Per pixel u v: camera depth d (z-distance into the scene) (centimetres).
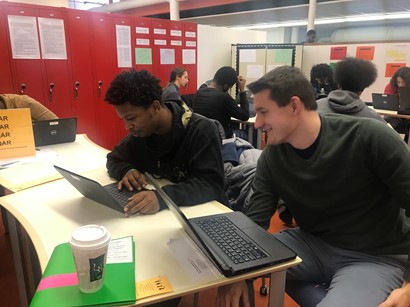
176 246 105
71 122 234
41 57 357
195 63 512
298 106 114
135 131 145
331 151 120
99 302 78
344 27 940
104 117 419
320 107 203
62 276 86
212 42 532
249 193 167
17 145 200
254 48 546
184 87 503
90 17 385
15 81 345
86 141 242
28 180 163
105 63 407
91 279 79
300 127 118
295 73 115
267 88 112
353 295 108
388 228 124
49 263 92
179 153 155
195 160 150
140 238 110
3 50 333
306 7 675
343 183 121
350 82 216
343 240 128
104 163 192
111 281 85
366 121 119
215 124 159
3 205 136
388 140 113
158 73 463
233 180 178
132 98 133
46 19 353
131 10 866
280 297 104
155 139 156
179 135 152
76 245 75
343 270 123
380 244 124
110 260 94
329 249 131
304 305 128
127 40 421
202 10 750
